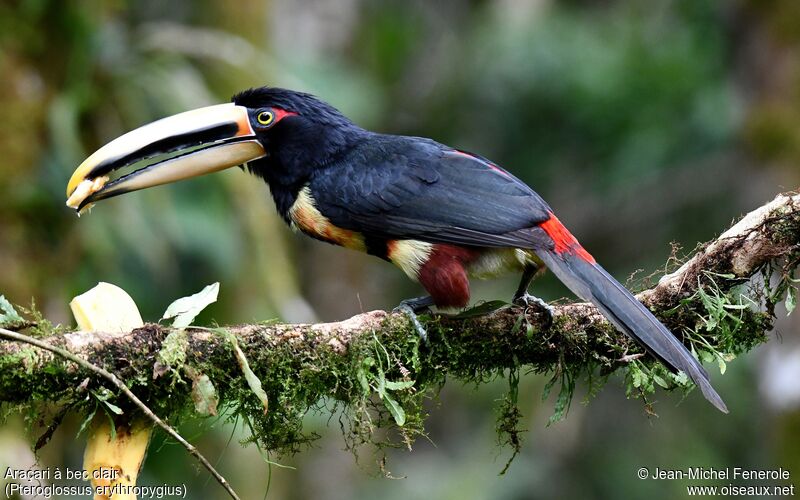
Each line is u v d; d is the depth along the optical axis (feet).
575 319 24.66
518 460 49.78
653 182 54.39
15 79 35.70
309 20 53.16
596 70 51.85
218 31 46.34
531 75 52.39
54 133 36.35
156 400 20.94
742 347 26.43
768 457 43.04
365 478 50.70
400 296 55.77
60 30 36.86
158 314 42.50
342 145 28.37
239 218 43.16
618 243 55.88
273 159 28.60
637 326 23.53
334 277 53.72
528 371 25.21
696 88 51.67
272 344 21.98
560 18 53.36
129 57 40.55
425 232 26.50
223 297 43.32
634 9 53.83
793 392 41.78
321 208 27.81
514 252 26.53
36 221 35.99
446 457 51.62
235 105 28.84
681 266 25.61
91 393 20.31
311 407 23.47
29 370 19.84
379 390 22.50
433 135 57.98
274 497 47.78
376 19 60.13
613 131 53.21
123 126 39.60
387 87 59.21
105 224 37.83
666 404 51.42
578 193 55.57
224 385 21.56
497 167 27.40
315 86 49.37
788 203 24.29
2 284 34.73
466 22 62.90
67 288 36.60
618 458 50.37
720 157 53.11
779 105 46.39
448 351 23.99
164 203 39.34
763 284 25.86
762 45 46.88
